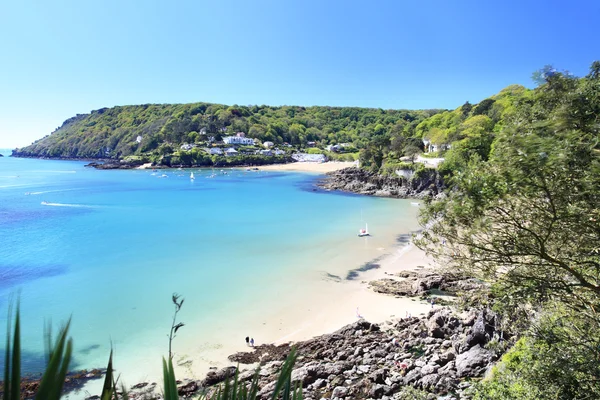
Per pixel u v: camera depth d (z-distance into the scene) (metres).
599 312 10.80
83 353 23.25
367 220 64.12
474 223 9.30
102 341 24.67
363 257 43.31
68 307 29.91
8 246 48.00
